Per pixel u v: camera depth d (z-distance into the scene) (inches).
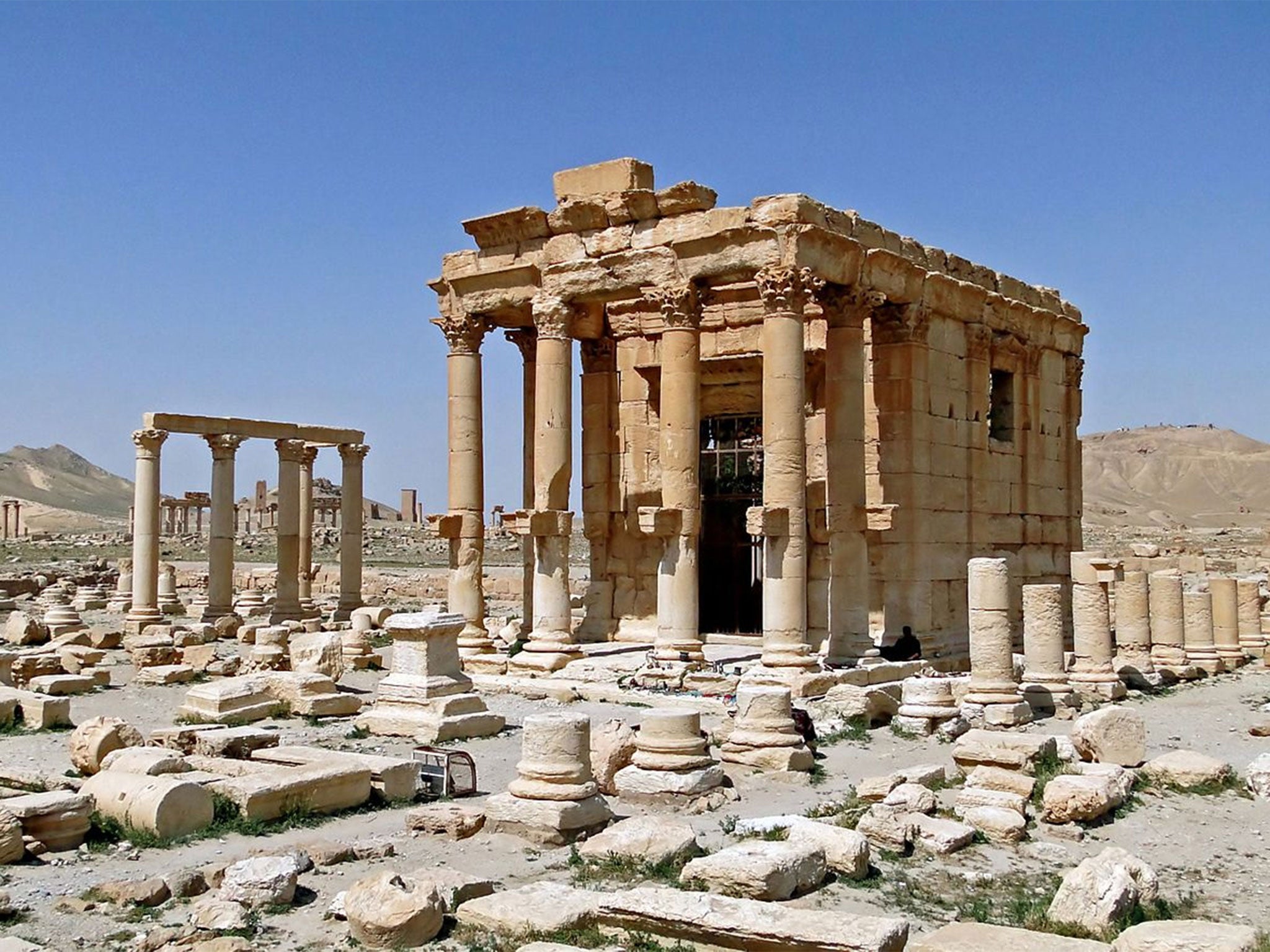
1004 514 1395.2
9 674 1187.9
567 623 1205.1
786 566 1059.9
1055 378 1520.7
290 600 1838.1
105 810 615.2
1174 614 1352.1
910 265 1201.4
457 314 1300.4
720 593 1445.6
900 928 421.1
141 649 1336.1
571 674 1151.6
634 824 587.8
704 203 1151.0
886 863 576.1
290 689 1002.1
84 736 764.0
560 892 484.1
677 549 1136.8
